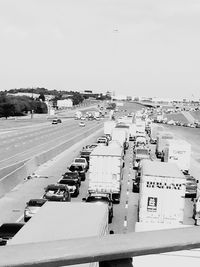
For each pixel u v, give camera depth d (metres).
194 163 52.38
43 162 47.12
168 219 21.47
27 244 1.77
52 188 26.00
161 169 23.31
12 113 148.62
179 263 9.05
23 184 33.75
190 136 103.44
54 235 7.79
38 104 186.75
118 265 1.80
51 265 1.68
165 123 164.25
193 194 32.03
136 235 1.92
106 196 23.88
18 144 64.19
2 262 1.62
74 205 11.21
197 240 1.90
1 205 26.06
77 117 159.00
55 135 83.75
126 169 44.78
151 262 9.04
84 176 37.59
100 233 8.30
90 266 4.79
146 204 21.52
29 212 22.23
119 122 88.12
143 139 64.69
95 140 77.94
